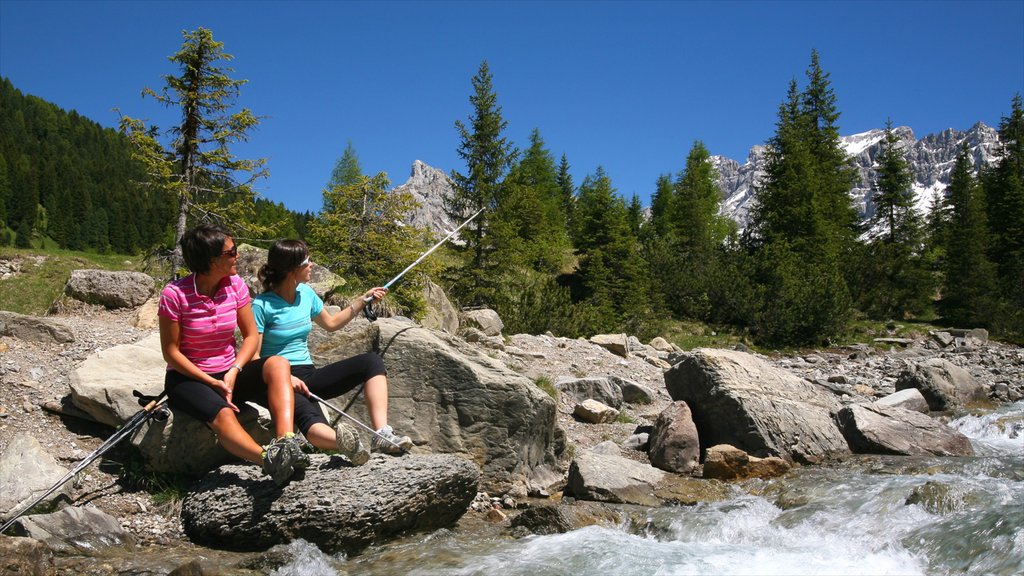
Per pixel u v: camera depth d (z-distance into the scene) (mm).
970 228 39625
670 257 36094
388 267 15383
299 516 4492
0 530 4188
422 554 4625
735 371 8398
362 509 4551
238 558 4445
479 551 4727
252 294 11461
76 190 98375
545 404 6438
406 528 4902
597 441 8562
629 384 10969
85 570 4090
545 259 42531
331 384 5180
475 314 16844
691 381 8539
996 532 4773
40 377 6488
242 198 16875
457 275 25641
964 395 12930
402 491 4734
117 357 6355
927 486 5805
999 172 53875
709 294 32000
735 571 4426
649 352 16734
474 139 28391
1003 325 32250
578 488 6223
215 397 4668
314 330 6691
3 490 4711
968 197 50938
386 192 15922
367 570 4340
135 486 5375
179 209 16156
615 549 4785
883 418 8508
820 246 38406
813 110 54875
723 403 8062
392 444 4906
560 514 5340
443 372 6277
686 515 5695
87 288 10430
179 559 4359
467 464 5215
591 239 33438
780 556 4754
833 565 4566
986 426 10484
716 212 63719
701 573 4379
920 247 47219
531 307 21109
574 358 13445
